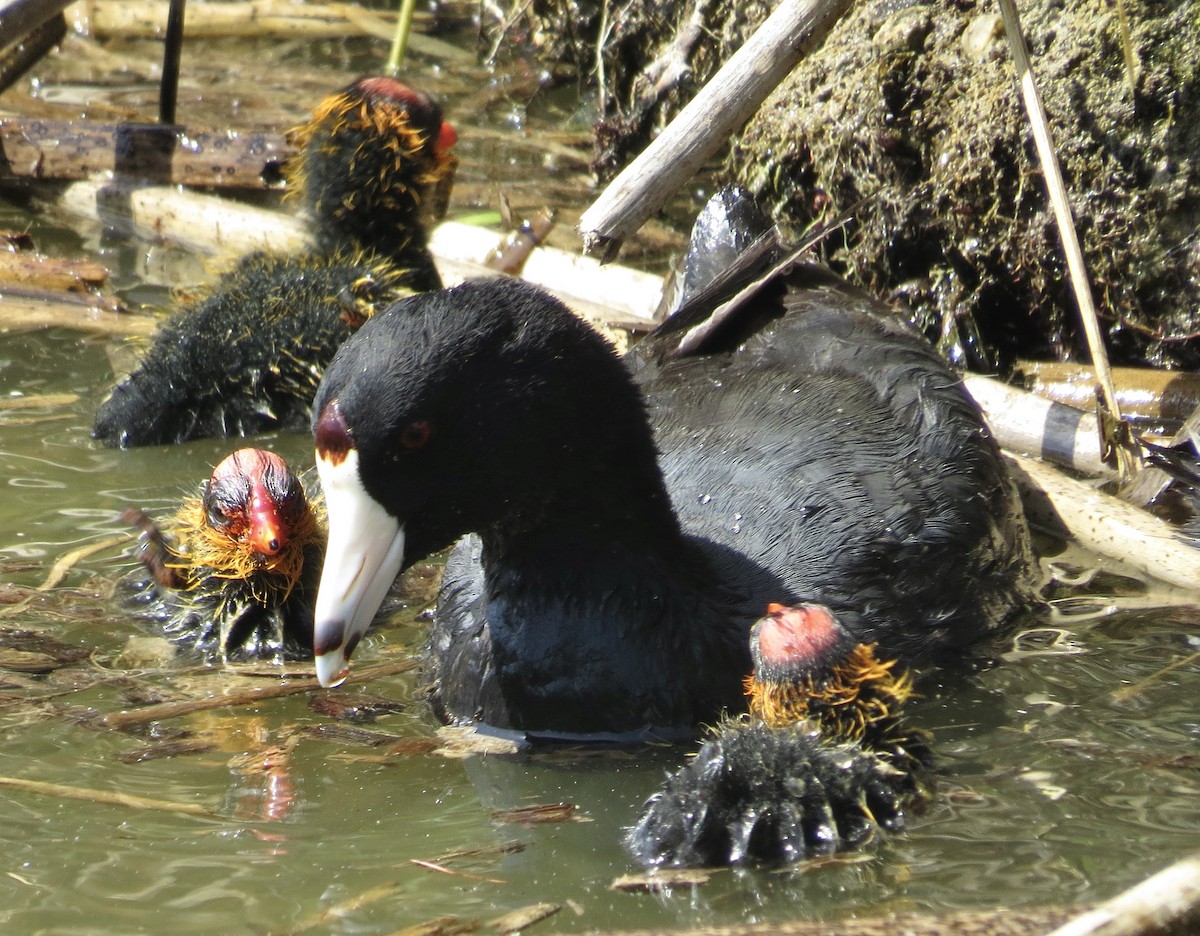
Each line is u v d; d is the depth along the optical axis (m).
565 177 16.98
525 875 6.88
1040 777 7.64
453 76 19.77
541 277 14.42
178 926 6.42
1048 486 10.77
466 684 8.45
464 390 7.69
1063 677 8.74
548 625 8.15
